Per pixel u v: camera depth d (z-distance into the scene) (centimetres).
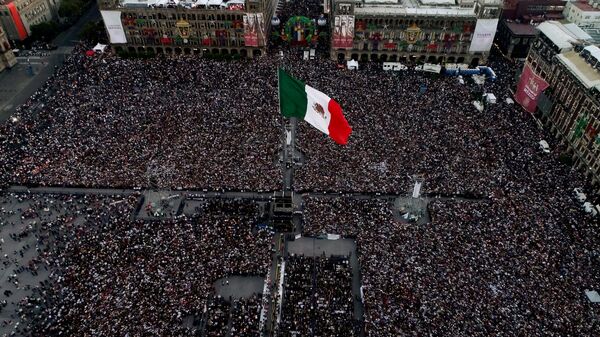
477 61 18262
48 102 15000
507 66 18112
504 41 19050
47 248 10319
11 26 18412
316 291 9444
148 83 15975
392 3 17962
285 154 12769
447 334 8181
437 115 14312
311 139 13200
